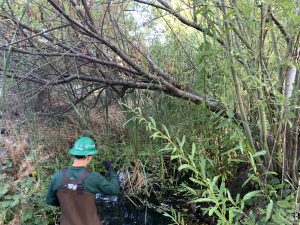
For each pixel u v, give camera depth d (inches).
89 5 135.9
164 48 181.6
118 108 228.7
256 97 119.2
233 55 103.9
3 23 142.7
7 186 147.3
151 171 206.7
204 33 110.0
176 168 201.3
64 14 127.6
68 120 227.3
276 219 98.5
